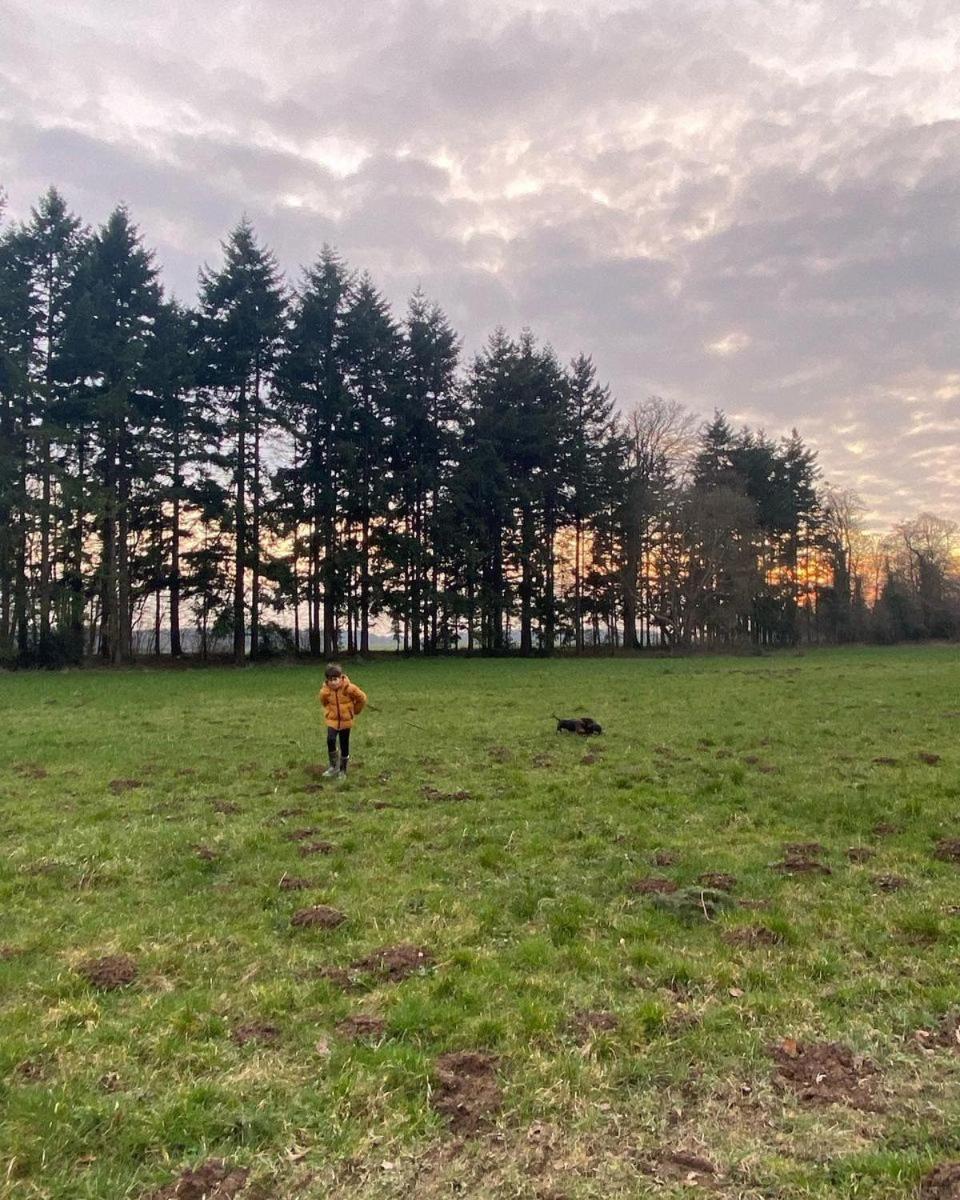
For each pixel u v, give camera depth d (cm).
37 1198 313
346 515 4559
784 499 6538
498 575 5319
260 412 4222
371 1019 456
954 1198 302
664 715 1897
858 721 1712
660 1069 403
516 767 1251
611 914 625
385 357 4694
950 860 752
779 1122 357
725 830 876
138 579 4200
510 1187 318
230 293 4275
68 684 2856
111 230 3928
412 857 790
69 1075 397
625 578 5791
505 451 5288
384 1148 343
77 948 562
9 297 3522
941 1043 425
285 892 686
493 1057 416
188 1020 452
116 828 895
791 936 568
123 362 3734
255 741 1528
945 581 7806
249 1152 341
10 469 3416
